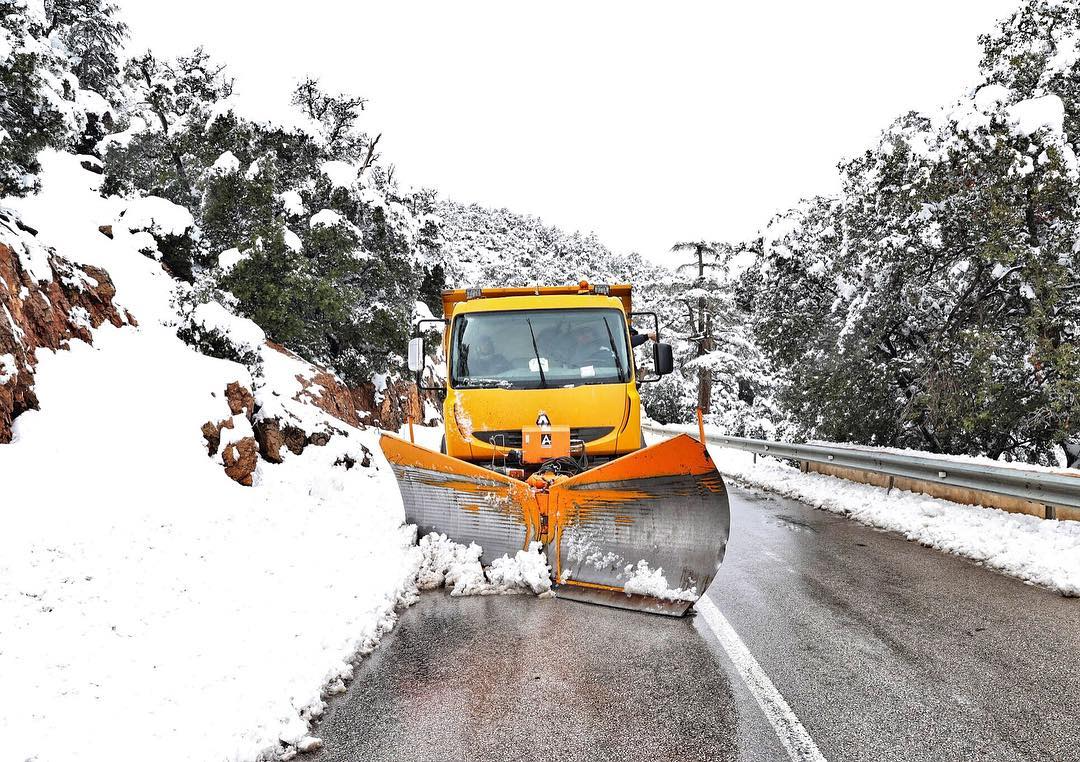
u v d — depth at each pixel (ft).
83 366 29.96
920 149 46.14
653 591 20.71
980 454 50.47
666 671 16.20
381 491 40.01
